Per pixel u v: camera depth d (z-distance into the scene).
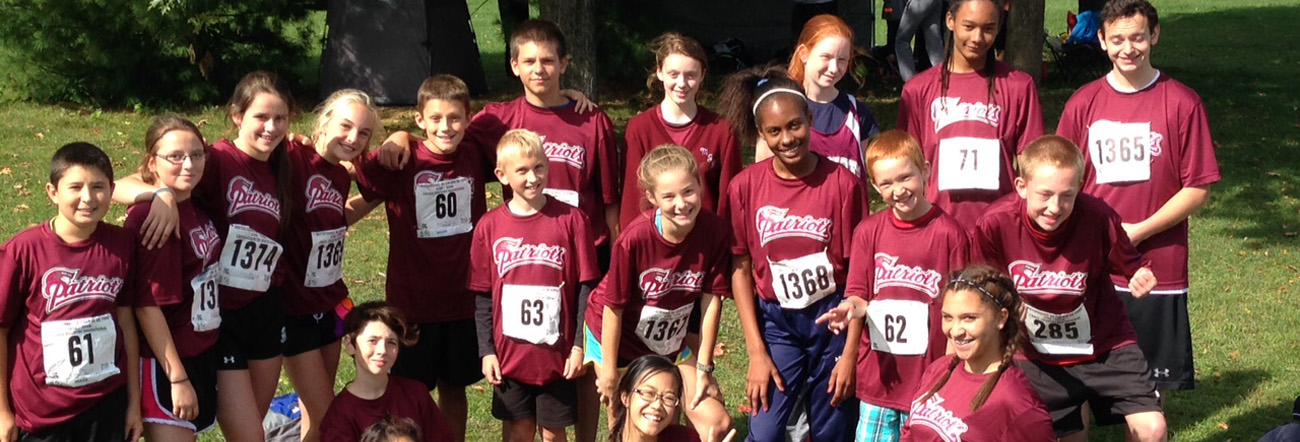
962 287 4.23
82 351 4.61
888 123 14.76
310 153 5.45
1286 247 10.27
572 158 5.75
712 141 5.64
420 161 5.61
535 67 5.69
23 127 14.12
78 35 15.16
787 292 5.24
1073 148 4.70
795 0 16.97
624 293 5.14
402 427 4.82
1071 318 5.00
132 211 4.79
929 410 4.35
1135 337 5.08
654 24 16.92
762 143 5.57
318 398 5.65
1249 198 11.91
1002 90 5.56
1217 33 26.47
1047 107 15.89
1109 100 5.55
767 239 5.21
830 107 5.55
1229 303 8.63
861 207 5.19
